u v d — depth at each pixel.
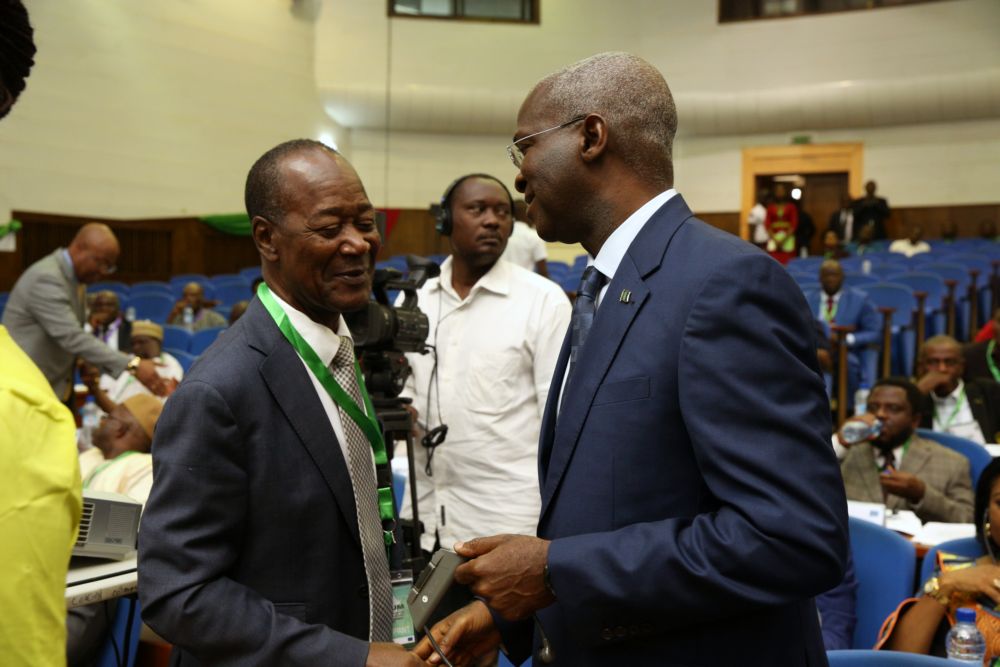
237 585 1.32
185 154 10.62
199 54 10.75
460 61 13.19
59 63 9.38
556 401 1.39
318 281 1.42
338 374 1.49
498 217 2.48
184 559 1.28
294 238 1.40
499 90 13.07
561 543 1.18
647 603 1.12
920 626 2.20
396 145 13.09
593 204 1.33
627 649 1.21
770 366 1.12
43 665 0.80
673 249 1.25
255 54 11.41
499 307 2.50
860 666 1.66
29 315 4.12
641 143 1.31
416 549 1.88
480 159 13.39
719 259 1.18
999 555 2.31
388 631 1.47
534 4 13.48
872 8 12.89
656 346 1.20
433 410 2.52
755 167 13.51
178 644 1.30
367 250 1.44
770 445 1.09
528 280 2.54
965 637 2.07
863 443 3.50
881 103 12.62
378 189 13.00
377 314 1.83
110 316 6.23
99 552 1.71
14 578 0.78
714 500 1.19
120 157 9.96
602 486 1.21
